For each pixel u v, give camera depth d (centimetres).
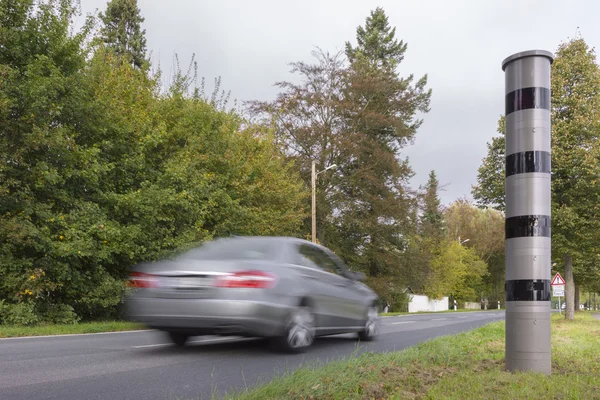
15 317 1414
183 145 2211
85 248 1560
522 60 680
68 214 1636
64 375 587
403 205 3603
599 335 1498
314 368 579
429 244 4266
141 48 4212
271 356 748
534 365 638
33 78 1522
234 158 2275
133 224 1812
